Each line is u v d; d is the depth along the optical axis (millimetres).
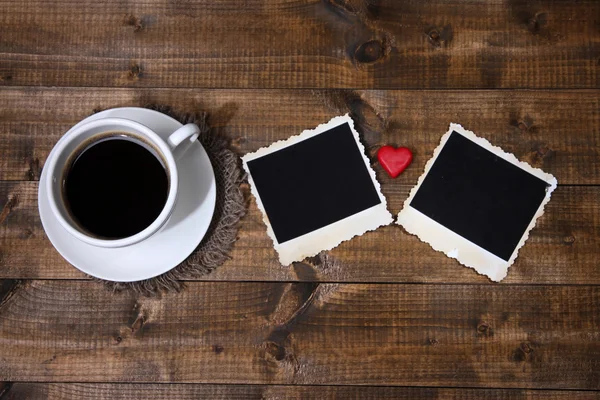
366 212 738
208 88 746
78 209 661
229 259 736
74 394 732
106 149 664
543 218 739
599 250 736
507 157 742
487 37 751
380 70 749
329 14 751
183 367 733
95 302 734
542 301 735
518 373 733
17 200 737
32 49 748
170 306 735
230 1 751
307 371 734
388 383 734
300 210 737
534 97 747
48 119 742
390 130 745
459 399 733
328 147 742
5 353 731
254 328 735
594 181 740
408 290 736
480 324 735
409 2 752
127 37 750
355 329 735
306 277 737
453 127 745
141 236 644
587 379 731
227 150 735
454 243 736
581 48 750
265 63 749
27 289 734
